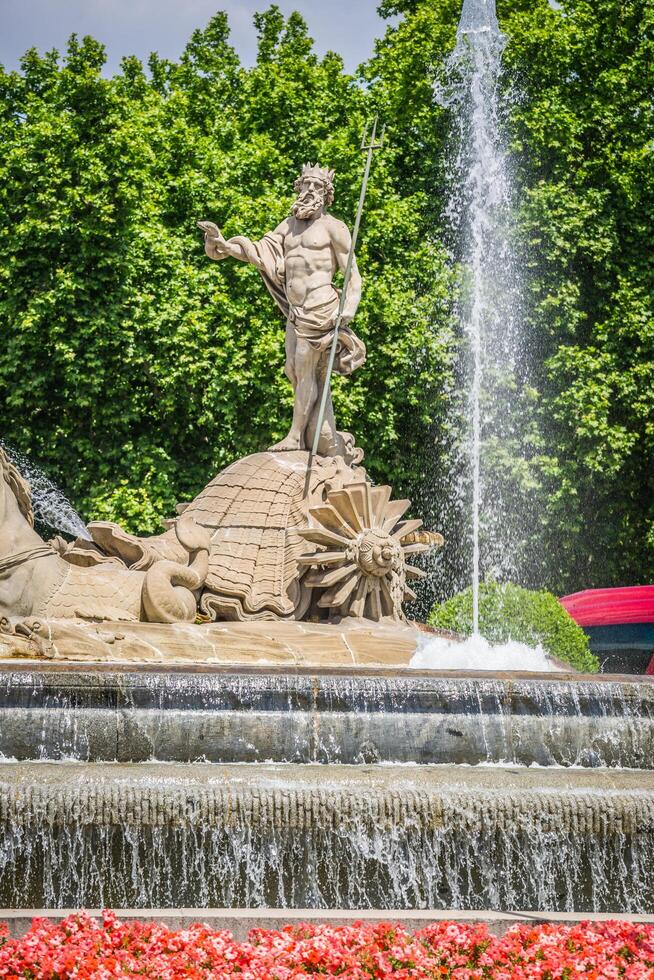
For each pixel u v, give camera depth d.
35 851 8.29
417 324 24.36
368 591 13.93
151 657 11.92
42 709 9.47
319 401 15.14
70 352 22.84
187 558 13.23
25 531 12.35
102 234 23.14
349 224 24.91
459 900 8.58
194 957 6.30
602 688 10.33
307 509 14.10
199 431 24.67
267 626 13.00
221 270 24.28
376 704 9.95
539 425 25.08
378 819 8.52
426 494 25.25
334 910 7.84
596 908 8.73
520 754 10.08
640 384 25.30
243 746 9.66
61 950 6.26
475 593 17.61
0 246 23.30
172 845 8.39
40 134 23.17
